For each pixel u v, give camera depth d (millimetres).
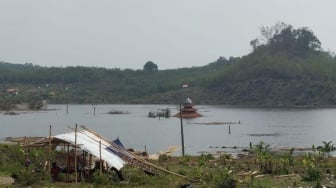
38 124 119875
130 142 76938
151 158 44656
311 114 157875
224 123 122312
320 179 30656
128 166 32125
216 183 27750
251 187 27969
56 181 28938
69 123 124250
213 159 43406
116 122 129500
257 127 110688
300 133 94750
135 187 27203
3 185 26641
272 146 69562
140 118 147500
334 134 92188
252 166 38125
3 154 32750
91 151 30281
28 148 35188
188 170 35531
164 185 27969
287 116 148750
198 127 111875
